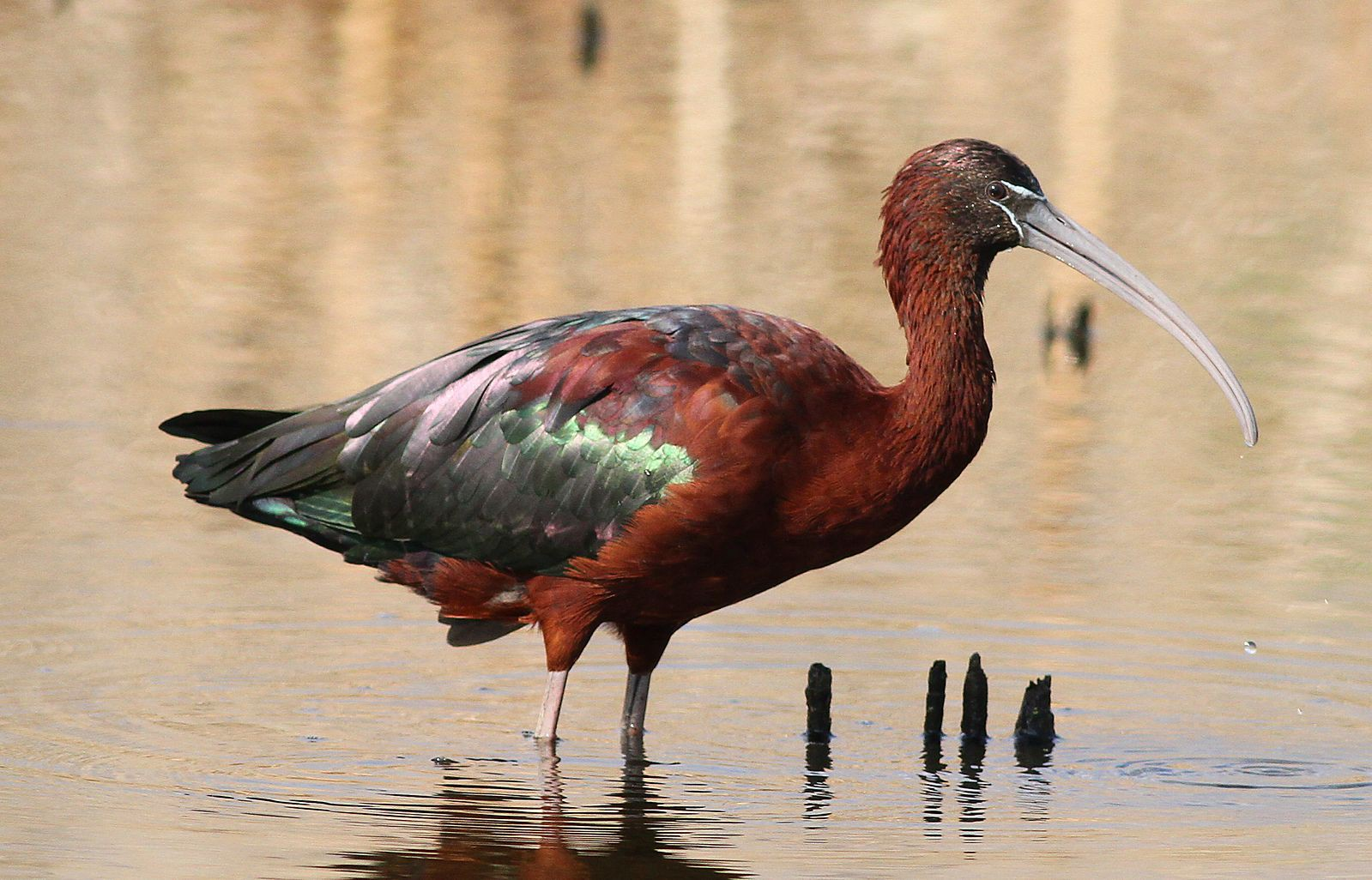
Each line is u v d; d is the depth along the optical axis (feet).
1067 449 63.67
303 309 76.95
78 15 143.02
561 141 110.32
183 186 97.96
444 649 45.11
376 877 31.35
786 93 124.26
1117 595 49.42
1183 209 98.37
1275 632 46.73
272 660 43.57
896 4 157.69
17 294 77.66
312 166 103.14
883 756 38.91
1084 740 40.01
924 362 37.35
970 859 32.83
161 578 48.88
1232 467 61.36
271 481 40.29
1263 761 38.73
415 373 39.81
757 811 35.40
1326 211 98.84
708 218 94.22
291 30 140.77
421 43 137.80
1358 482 59.72
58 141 106.52
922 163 38.14
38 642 43.91
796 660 45.11
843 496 36.91
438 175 102.01
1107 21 151.02
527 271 83.46
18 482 56.03
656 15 150.61
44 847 32.37
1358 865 32.73
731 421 36.73
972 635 46.68
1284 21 152.56
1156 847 33.60
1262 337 77.87
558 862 32.32
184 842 32.83
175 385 66.03
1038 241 38.32
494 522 38.58
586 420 37.78
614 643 47.11
